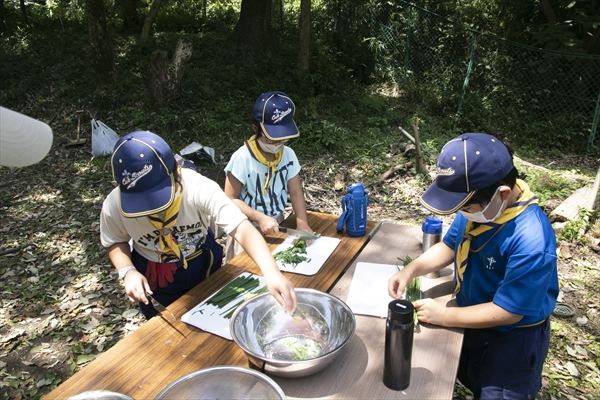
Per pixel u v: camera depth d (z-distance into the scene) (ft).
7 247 14.42
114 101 26.68
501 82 28.94
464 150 4.63
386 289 6.13
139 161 5.05
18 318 11.21
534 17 31.68
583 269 12.65
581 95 26.94
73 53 34.71
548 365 9.25
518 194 5.10
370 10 35.50
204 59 33.14
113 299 11.89
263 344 5.13
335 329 5.28
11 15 41.57
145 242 6.28
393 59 34.27
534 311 4.91
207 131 23.90
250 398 4.26
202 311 5.66
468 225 5.40
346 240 7.59
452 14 34.24
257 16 33.73
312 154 22.07
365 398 4.39
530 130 26.48
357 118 27.50
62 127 25.02
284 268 6.68
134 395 4.43
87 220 16.08
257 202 8.48
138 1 46.39
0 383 9.25
